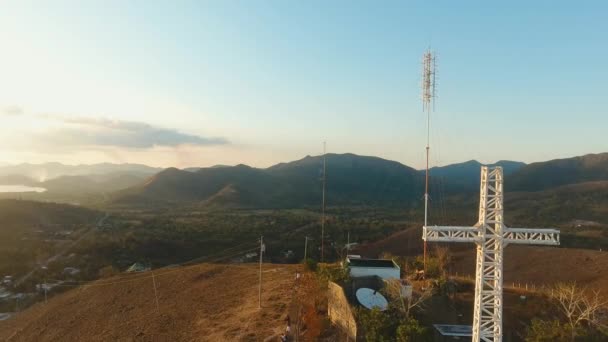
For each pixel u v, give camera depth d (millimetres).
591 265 50219
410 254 74125
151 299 50969
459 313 31312
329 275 34594
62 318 51219
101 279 65688
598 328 28469
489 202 22062
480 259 22266
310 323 31453
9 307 63156
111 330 43312
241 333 32531
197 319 40469
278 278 48812
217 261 87188
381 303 30531
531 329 29172
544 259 55688
